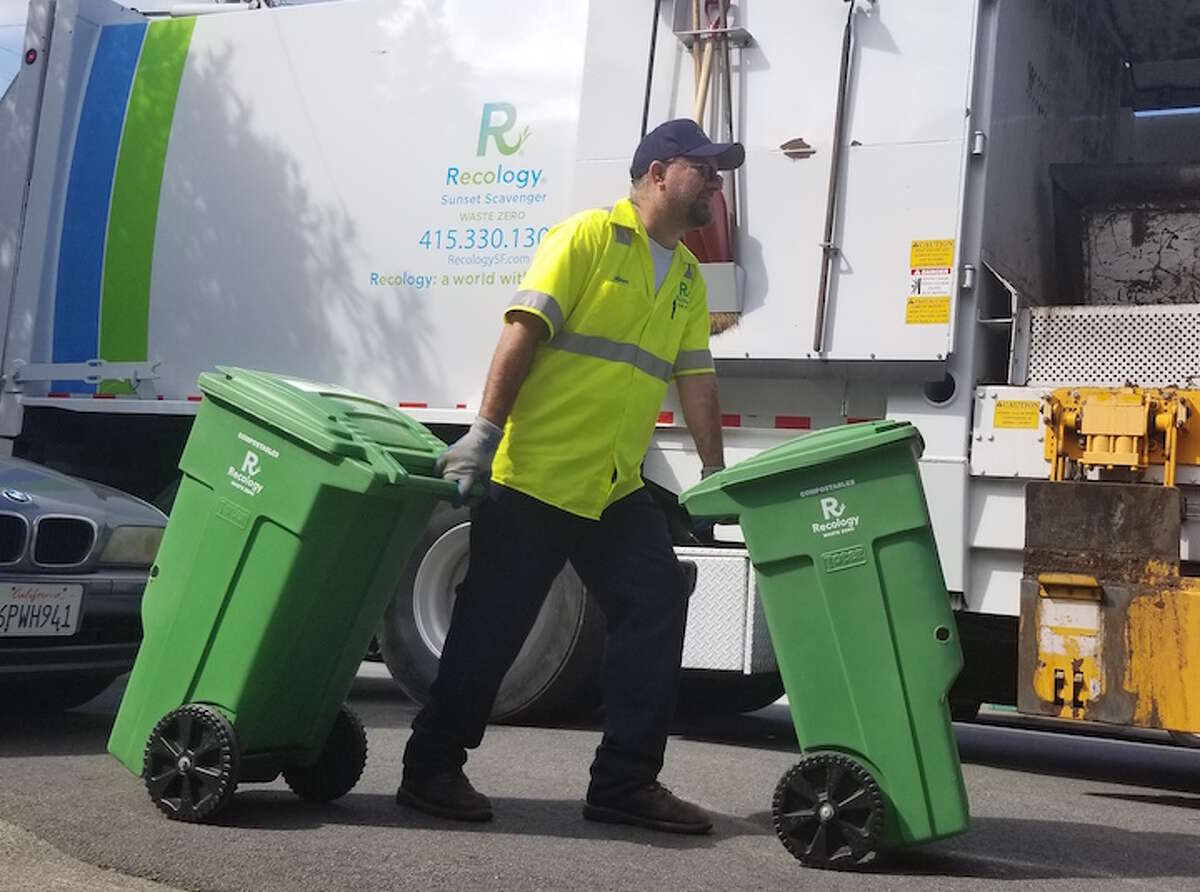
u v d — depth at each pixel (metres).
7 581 5.22
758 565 4.17
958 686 6.71
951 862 4.18
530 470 4.41
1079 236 6.96
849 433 4.13
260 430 4.17
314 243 7.64
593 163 6.73
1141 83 7.98
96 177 8.28
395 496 4.14
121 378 8.09
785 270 6.27
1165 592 5.33
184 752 4.18
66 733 5.74
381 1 7.58
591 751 5.89
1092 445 5.63
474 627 4.43
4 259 8.44
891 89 6.18
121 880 3.66
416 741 4.44
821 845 4.05
